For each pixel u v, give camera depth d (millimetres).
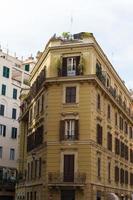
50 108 52719
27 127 71812
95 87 52719
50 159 51188
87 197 48844
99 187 52562
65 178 49844
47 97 53594
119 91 67812
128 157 72312
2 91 82500
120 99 67375
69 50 53500
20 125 77688
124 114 68688
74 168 50000
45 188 50938
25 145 73625
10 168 82125
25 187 65000
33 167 59750
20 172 73438
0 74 82375
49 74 53781
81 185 48906
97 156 52531
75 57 53094
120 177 64875
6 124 82500
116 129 63844
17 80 87500
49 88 53375
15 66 92750
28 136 66562
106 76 59375
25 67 96750
